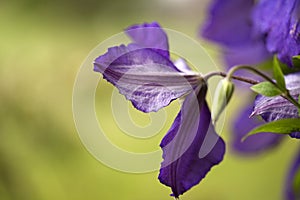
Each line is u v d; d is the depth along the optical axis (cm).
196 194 115
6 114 108
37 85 109
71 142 112
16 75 109
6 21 140
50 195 113
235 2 57
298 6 42
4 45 124
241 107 57
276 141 58
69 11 145
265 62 55
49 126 110
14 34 136
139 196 118
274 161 112
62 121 111
